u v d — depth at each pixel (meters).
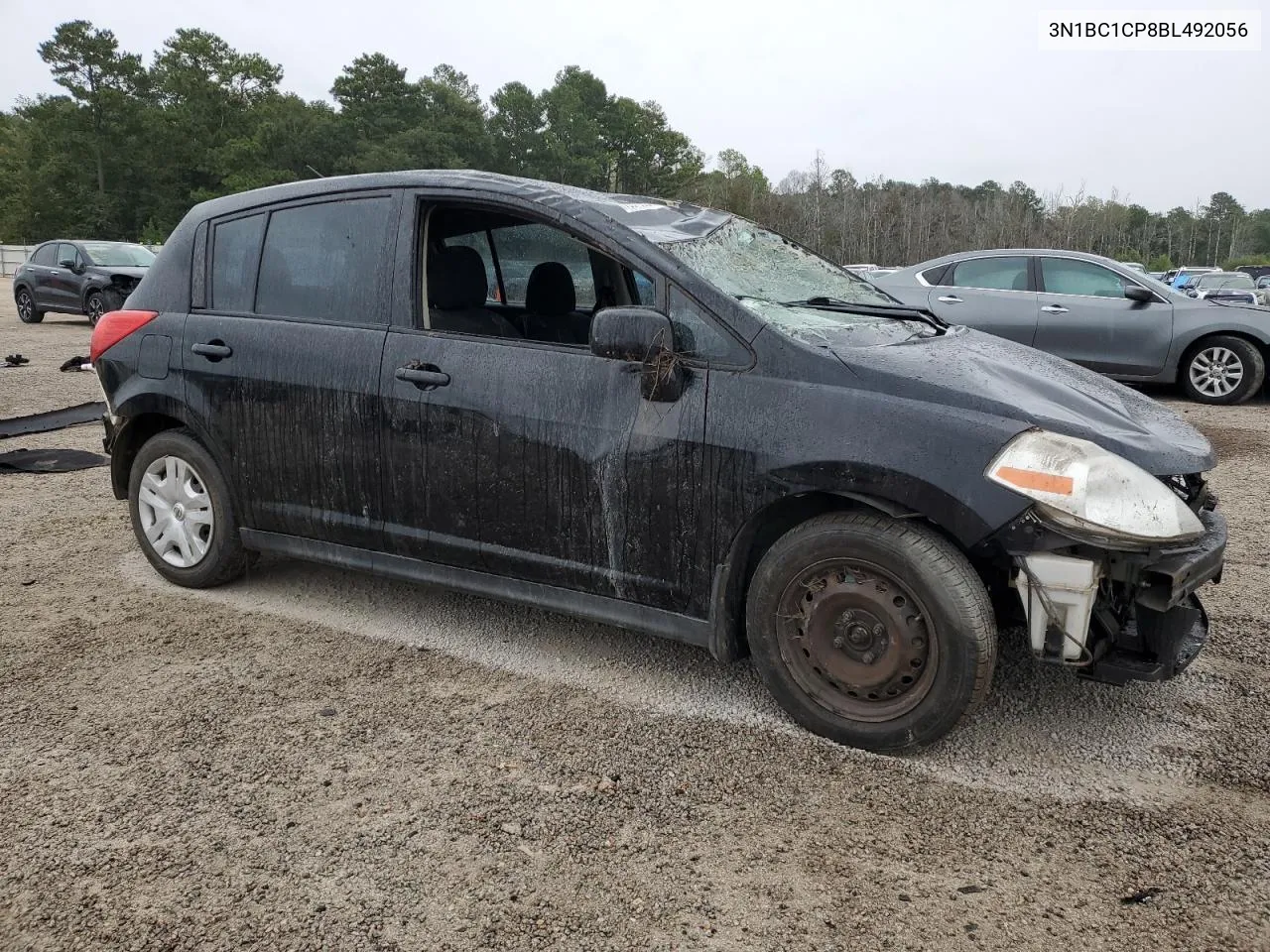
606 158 108.19
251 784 2.76
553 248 3.82
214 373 4.02
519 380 3.32
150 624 3.97
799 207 72.69
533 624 4.00
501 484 3.38
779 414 2.91
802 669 3.02
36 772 2.83
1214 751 2.98
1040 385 3.11
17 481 6.41
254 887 2.32
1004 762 2.91
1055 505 2.61
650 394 3.05
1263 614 4.10
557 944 2.14
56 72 83.06
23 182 83.25
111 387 4.35
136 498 4.41
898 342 3.27
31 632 3.87
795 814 2.64
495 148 96.50
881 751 2.93
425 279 3.63
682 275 3.11
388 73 90.06
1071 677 3.47
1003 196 85.06
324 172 89.31
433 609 4.17
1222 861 2.43
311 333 3.79
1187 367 9.83
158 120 85.12
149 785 2.76
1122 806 2.68
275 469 3.92
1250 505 5.89
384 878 2.36
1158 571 2.62
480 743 3.01
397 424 3.56
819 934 2.17
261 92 95.75
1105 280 9.91
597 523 3.22
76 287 17.73
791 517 3.13
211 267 4.14
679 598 3.14
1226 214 141.00
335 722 3.14
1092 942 2.14
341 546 3.86
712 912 2.24
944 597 2.71
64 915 2.22
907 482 2.72
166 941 2.14
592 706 3.27
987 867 2.41
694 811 2.65
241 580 4.50
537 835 2.54
